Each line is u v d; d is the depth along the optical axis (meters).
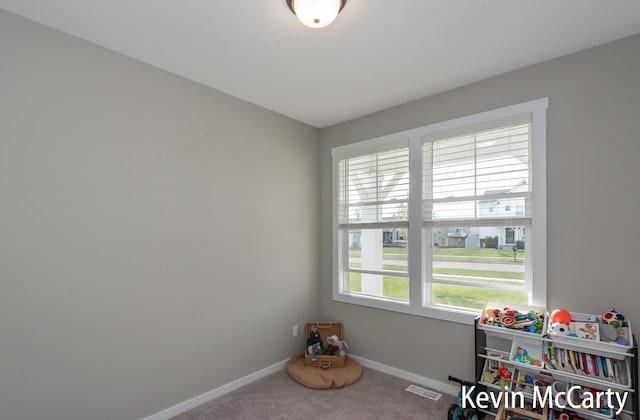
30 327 1.78
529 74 2.32
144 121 2.26
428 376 2.75
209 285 2.60
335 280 3.46
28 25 1.80
